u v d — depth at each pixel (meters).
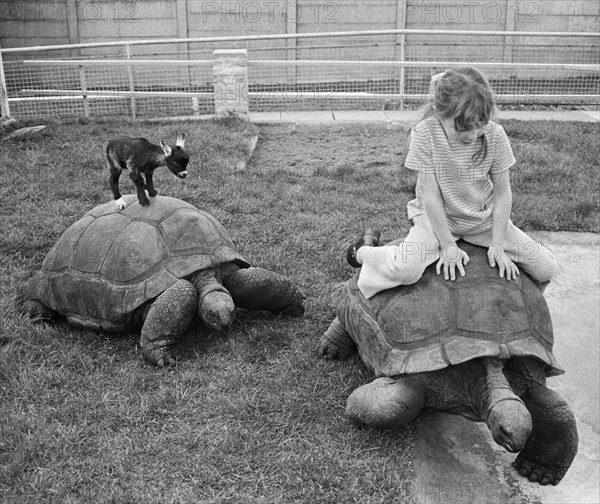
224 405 4.25
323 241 6.53
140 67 15.62
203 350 4.87
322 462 3.82
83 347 4.88
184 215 5.05
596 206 7.50
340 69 16.00
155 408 4.25
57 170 8.20
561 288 6.02
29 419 4.07
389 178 8.37
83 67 11.23
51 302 5.11
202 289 4.79
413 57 16.17
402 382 3.79
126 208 5.18
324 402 4.32
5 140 9.56
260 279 5.03
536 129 10.37
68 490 3.61
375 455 3.90
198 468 3.78
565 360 5.04
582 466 4.04
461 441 4.13
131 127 10.32
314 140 10.28
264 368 4.68
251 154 9.31
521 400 3.56
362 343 4.18
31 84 14.35
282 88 14.49
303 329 5.16
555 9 15.88
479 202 4.04
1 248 6.27
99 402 4.28
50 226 6.66
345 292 4.61
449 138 3.82
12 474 3.67
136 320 4.86
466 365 3.74
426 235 4.05
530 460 3.88
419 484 3.75
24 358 4.69
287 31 16.08
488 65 11.29
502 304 3.81
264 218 7.03
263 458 3.85
